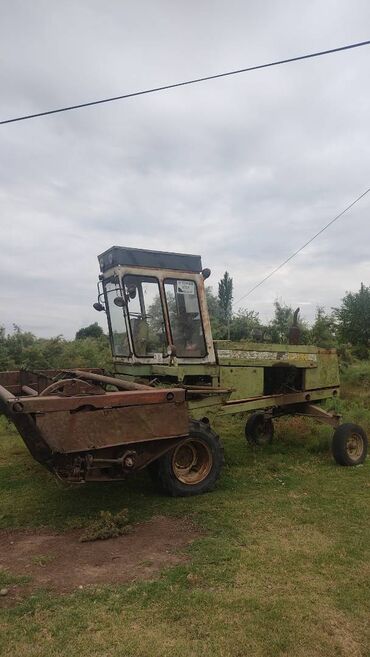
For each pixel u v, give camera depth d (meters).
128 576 3.70
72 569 3.82
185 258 6.78
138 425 4.87
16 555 4.09
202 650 2.84
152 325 6.62
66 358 13.27
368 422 9.12
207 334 6.82
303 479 6.29
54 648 2.85
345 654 2.84
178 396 5.08
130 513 5.03
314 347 7.95
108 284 7.06
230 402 6.92
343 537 4.43
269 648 2.87
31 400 4.39
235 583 3.58
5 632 2.98
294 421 9.61
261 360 7.27
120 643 2.89
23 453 7.62
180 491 5.51
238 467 6.84
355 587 3.55
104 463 4.80
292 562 3.92
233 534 4.49
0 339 13.53
